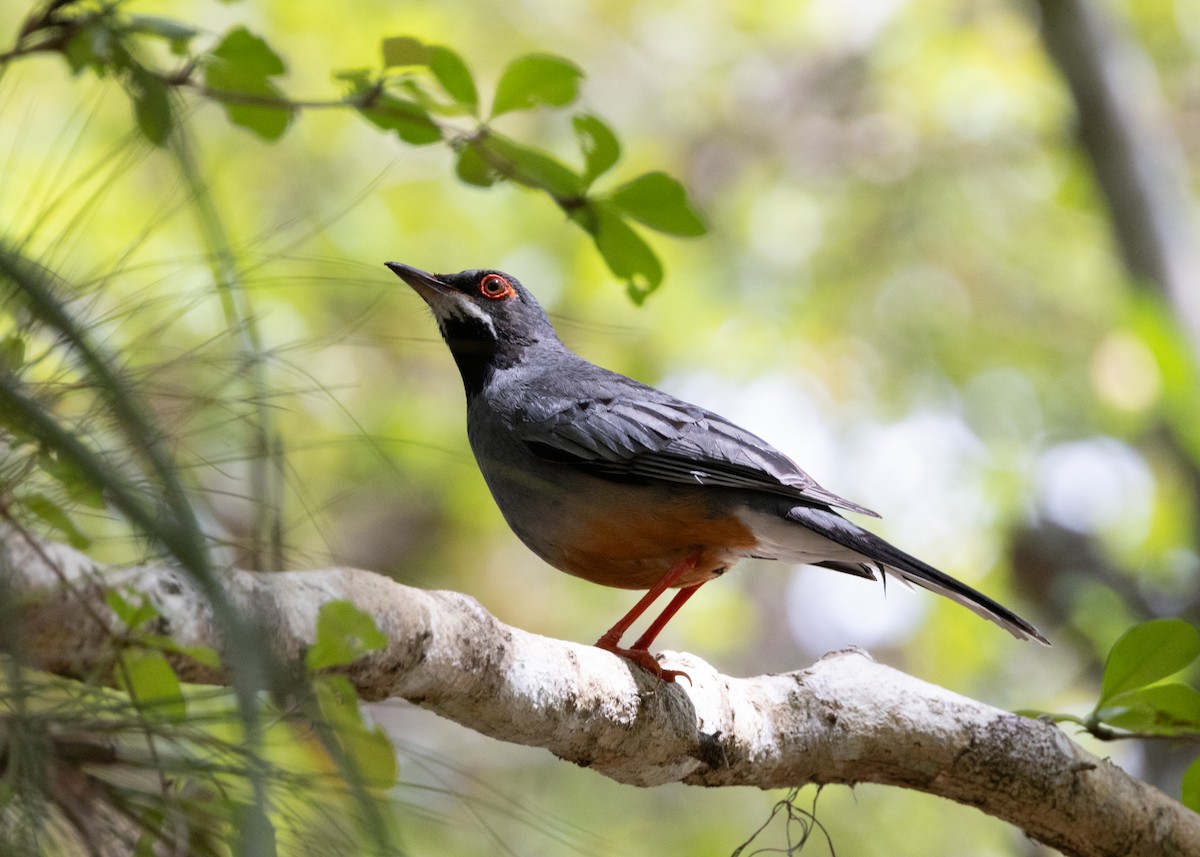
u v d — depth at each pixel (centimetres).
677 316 2164
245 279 545
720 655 2172
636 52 2427
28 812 359
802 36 2478
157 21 688
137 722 394
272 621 398
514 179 771
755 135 2447
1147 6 2397
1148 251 1795
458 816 459
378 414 1858
